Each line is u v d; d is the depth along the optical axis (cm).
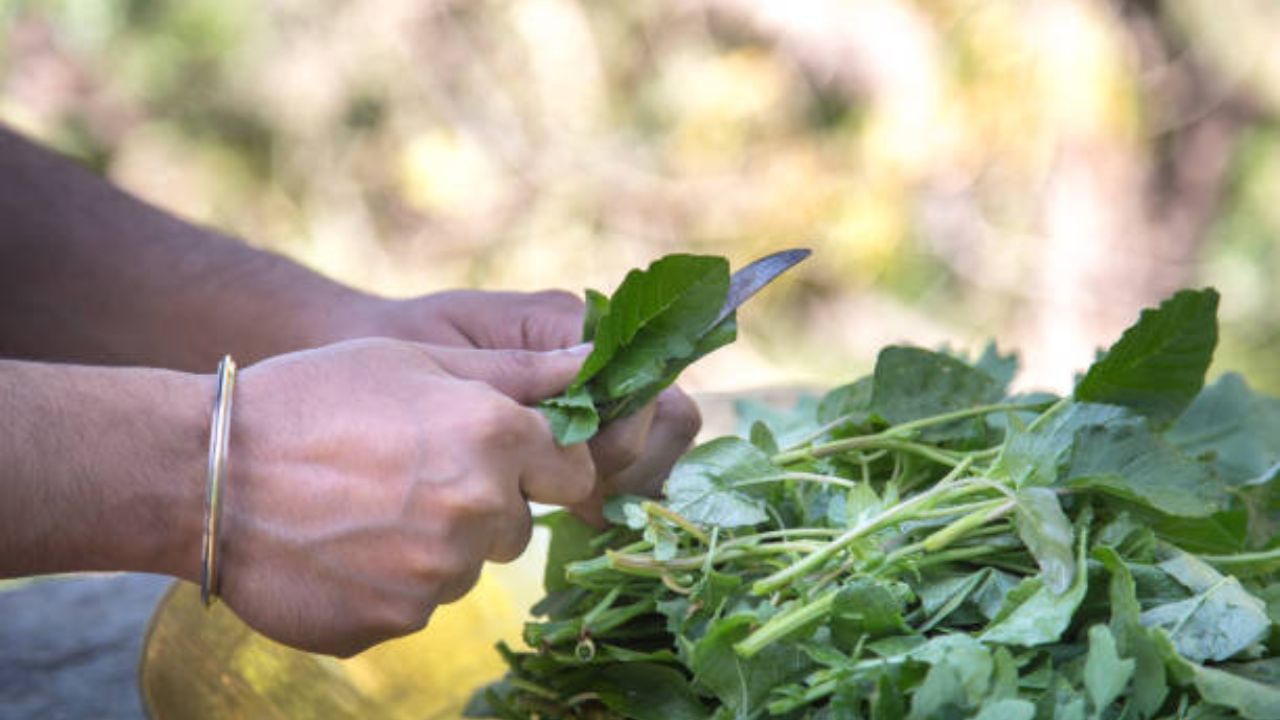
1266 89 314
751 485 106
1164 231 316
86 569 104
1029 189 311
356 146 327
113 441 103
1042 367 312
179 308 123
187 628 112
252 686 112
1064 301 313
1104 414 108
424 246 326
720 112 308
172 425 103
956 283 315
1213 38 312
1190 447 117
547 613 112
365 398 104
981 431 111
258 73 325
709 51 315
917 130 304
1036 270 312
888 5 302
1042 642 99
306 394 104
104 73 322
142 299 123
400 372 104
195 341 123
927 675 99
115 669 121
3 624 125
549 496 106
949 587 104
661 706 106
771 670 102
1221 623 101
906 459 110
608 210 320
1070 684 101
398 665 116
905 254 312
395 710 115
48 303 124
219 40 323
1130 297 315
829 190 310
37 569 103
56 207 125
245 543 104
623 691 107
